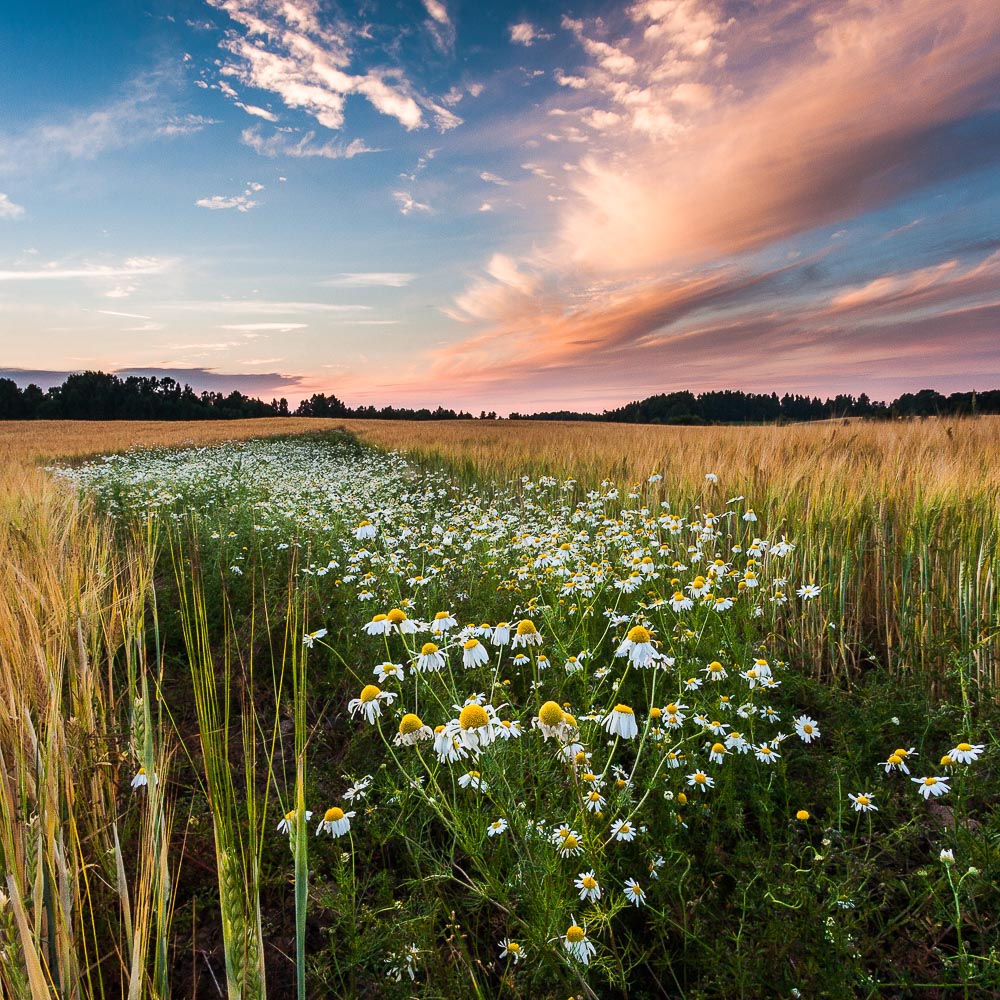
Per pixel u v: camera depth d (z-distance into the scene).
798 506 5.39
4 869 1.46
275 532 7.57
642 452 10.58
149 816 1.53
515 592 4.76
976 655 3.93
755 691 3.15
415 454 18.98
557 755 2.23
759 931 2.01
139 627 2.38
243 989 1.13
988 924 2.12
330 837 2.50
